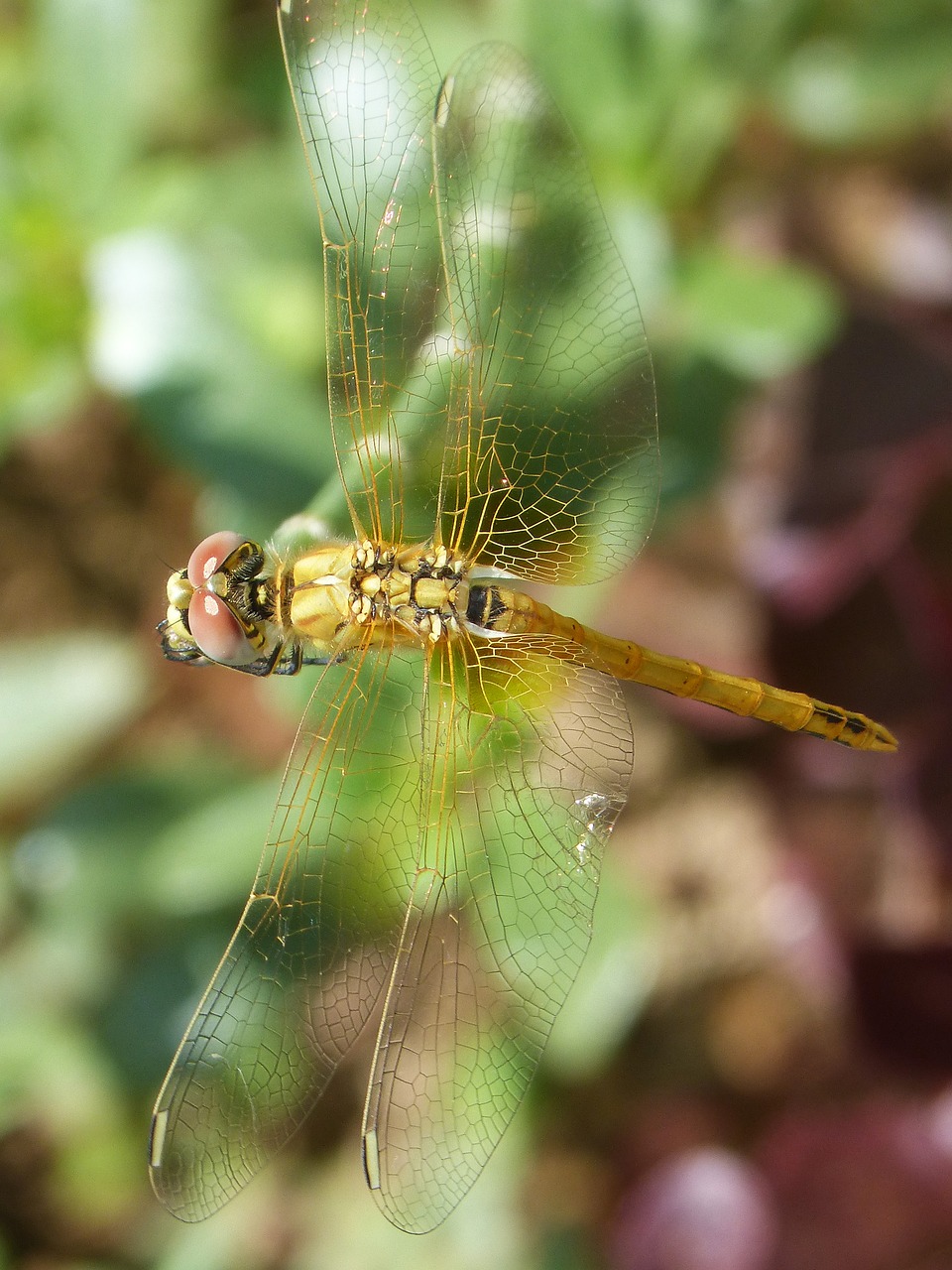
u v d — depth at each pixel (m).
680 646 0.24
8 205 0.23
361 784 0.20
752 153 0.25
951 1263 0.22
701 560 0.24
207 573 0.21
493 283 0.20
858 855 0.23
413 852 0.20
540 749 0.20
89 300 0.23
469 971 0.20
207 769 0.24
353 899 0.20
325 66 0.20
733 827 0.25
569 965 0.20
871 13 0.24
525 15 0.23
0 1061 0.24
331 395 0.20
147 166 0.26
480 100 0.20
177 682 0.25
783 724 0.21
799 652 0.23
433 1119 0.20
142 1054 0.24
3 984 0.24
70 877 0.23
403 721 0.20
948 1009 0.23
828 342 0.24
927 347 0.23
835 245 0.25
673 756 0.25
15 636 0.26
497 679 0.20
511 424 0.20
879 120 0.24
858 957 0.23
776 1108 0.24
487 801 0.20
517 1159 0.24
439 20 0.24
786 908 0.24
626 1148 0.24
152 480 0.26
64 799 0.24
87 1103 0.24
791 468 0.23
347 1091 0.25
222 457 0.22
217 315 0.23
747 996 0.24
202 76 0.26
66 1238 0.24
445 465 0.20
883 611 0.23
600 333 0.20
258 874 0.20
